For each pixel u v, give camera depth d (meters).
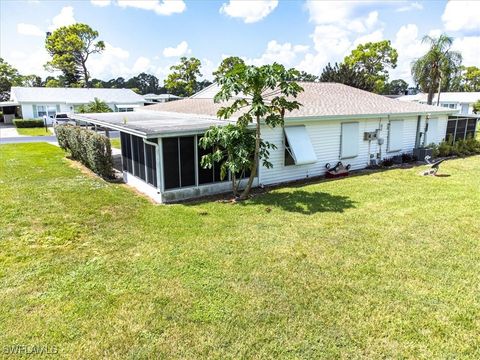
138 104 54.22
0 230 9.77
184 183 13.12
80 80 78.06
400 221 10.44
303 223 10.33
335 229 9.84
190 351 5.14
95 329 5.62
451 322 5.79
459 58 38.16
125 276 7.28
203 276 7.27
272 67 11.52
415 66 39.66
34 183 15.31
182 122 15.02
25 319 5.86
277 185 15.54
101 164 16.17
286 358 5.00
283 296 6.53
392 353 5.10
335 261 7.93
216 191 13.97
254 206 12.05
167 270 7.53
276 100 12.45
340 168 17.53
